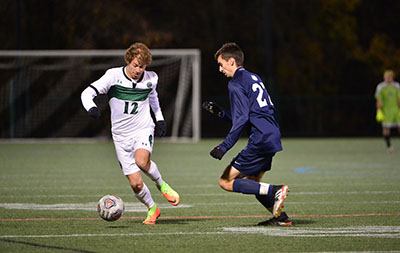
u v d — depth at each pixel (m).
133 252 16.56
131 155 21.56
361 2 109.38
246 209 25.36
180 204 26.97
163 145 74.50
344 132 100.38
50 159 54.38
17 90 86.62
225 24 103.94
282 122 99.06
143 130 21.58
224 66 20.44
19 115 86.56
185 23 102.81
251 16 104.62
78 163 50.41
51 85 91.12
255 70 103.25
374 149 67.00
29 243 17.78
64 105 90.12
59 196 29.81
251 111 20.02
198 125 81.94
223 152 19.42
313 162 50.38
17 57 86.44
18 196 29.77
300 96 101.75
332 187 33.38
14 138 86.25
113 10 98.75
